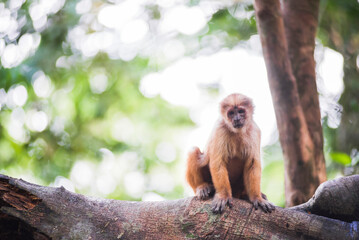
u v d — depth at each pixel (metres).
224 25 17.69
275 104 10.09
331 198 7.40
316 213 7.57
